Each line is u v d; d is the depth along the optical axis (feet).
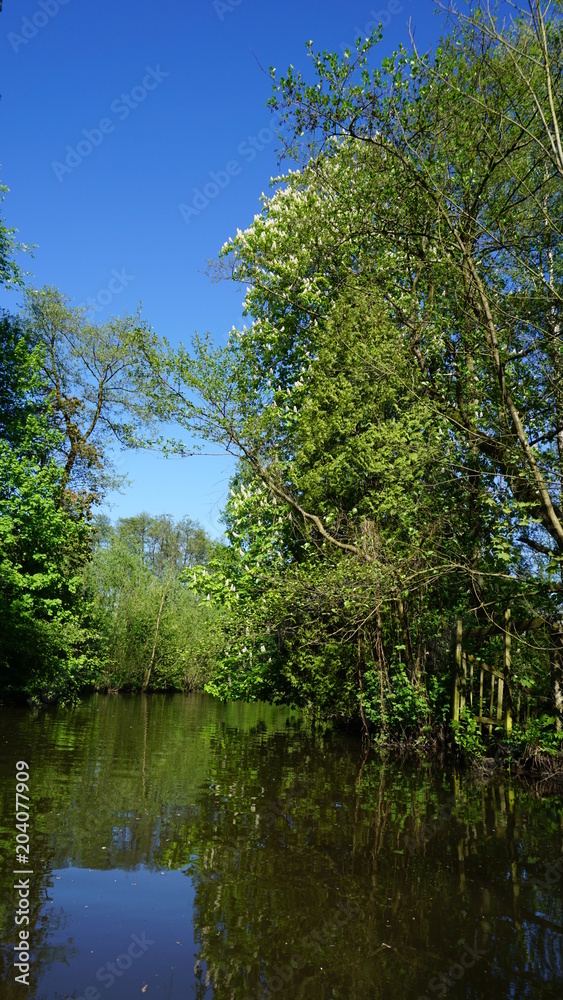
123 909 13.57
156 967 11.23
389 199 36.37
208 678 151.43
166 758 33.94
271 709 92.38
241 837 18.84
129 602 138.31
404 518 35.55
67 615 70.38
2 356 74.23
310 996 10.45
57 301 84.07
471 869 16.52
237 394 51.03
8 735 40.68
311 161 37.14
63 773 27.63
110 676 128.77
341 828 20.11
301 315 59.31
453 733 36.42
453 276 34.42
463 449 34.42
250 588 51.96
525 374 33.22
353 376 44.29
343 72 33.06
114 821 19.97
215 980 10.89
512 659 32.45
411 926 13.15
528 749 30.01
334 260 47.62
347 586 37.27
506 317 32.71
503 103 32.24
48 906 13.58
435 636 40.50
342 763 34.35
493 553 32.22
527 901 14.48
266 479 50.70
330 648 46.03
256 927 12.94
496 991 10.77
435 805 23.77
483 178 33.83
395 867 16.56
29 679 64.39
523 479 29.55
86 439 85.76
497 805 23.99
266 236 53.47
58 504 78.28
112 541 148.05
